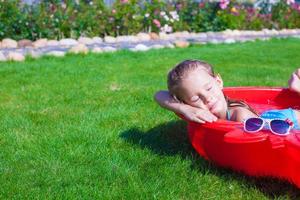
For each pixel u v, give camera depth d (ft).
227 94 12.23
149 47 29.76
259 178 9.20
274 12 48.44
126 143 11.33
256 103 12.37
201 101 9.72
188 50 28.50
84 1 34.17
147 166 9.97
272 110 10.67
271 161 8.41
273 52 28.73
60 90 16.75
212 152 9.38
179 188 8.94
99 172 9.68
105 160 10.26
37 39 29.84
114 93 16.31
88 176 9.51
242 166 9.06
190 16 39.55
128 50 27.66
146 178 9.39
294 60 25.62
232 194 8.77
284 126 7.92
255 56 26.58
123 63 22.82
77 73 19.86
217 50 28.86
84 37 31.42
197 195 8.73
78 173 9.59
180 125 12.65
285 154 7.98
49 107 14.55
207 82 9.71
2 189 8.90
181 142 11.39
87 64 22.27
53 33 30.60
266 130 8.16
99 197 8.61
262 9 48.49
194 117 9.04
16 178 9.40
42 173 9.62
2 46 27.81
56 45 29.53
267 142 8.08
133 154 10.57
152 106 14.64
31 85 17.51
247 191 8.85
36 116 13.55
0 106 14.64
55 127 12.48
